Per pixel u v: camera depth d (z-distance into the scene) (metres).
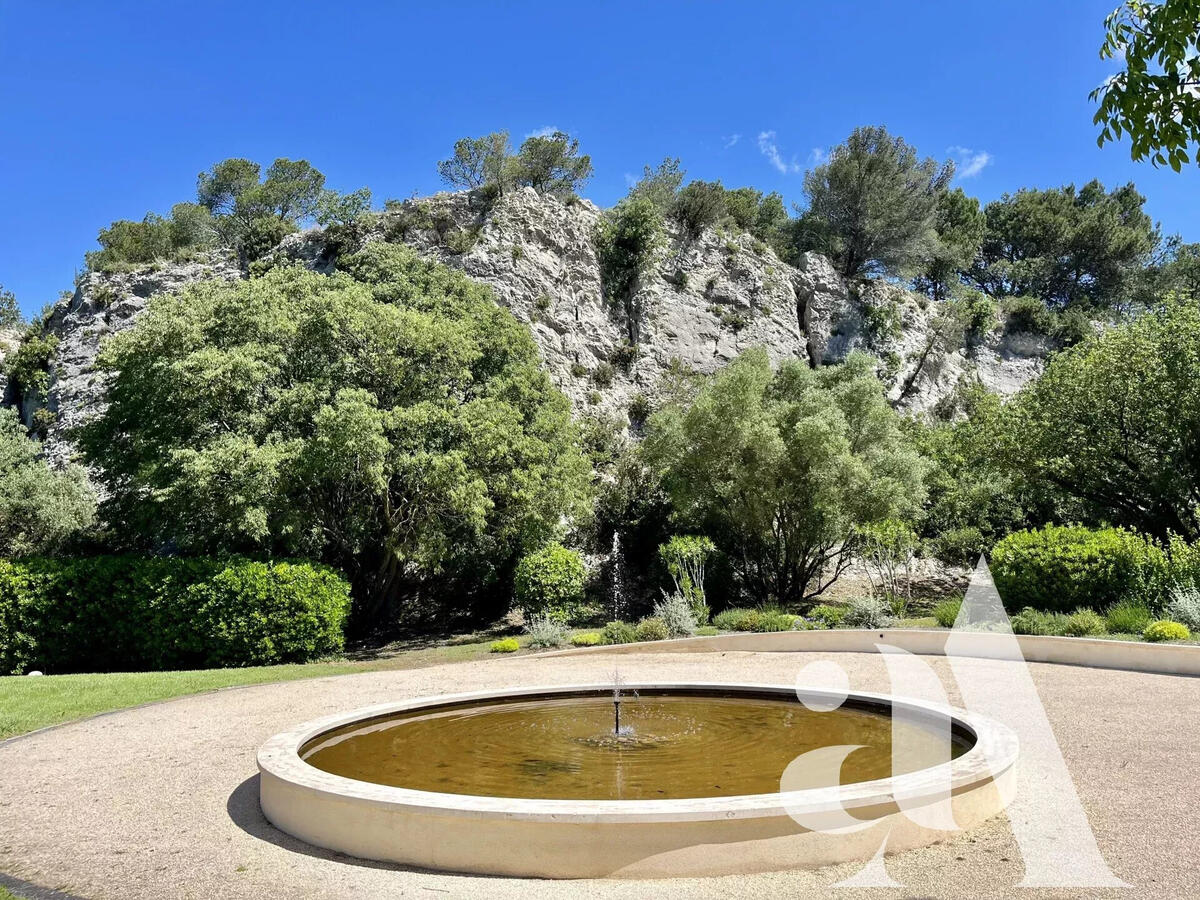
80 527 21.95
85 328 34.06
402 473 19.20
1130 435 19.94
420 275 25.92
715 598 22.31
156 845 5.57
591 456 27.34
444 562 22.75
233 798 6.71
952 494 25.80
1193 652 11.65
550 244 35.25
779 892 4.54
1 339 39.66
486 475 20.55
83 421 23.81
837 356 39.03
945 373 40.44
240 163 52.28
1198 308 19.66
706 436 22.61
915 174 47.72
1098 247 53.44
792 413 23.11
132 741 8.99
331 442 17.45
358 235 35.19
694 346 36.09
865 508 21.64
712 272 38.34
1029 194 60.47
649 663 14.27
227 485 16.88
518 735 8.16
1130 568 15.22
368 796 5.27
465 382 22.52
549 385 25.23
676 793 5.99
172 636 16.31
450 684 12.42
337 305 19.84
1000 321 44.97
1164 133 5.09
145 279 35.53
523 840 4.86
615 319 35.81
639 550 25.55
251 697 11.73
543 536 21.16
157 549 22.70
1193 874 4.70
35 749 8.70
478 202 35.84
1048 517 25.09
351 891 4.67
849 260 44.56
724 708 9.44
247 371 18.16
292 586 16.70
